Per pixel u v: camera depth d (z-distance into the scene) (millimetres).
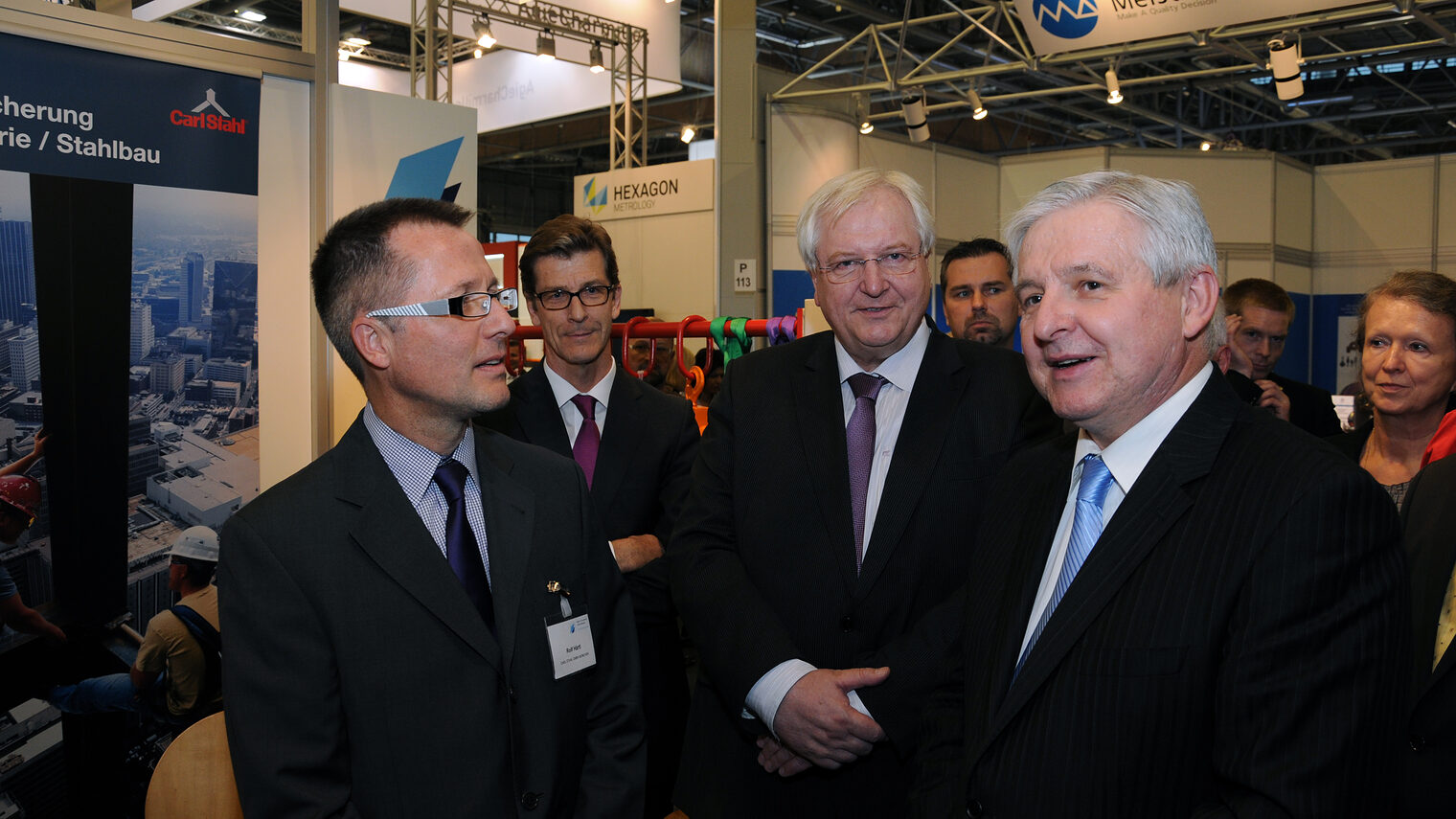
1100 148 10828
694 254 9594
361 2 8109
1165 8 6656
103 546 2244
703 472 1747
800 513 1583
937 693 1353
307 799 1111
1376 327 1873
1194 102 13477
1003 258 2719
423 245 1229
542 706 1256
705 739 1676
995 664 1170
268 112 2555
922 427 1565
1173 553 1013
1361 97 12281
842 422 1633
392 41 11688
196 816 1489
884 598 1506
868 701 1392
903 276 1548
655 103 14305
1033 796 1035
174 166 2352
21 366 2113
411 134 2881
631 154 10117
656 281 9914
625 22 8938
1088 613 1042
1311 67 11117
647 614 2023
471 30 8625
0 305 2082
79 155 2188
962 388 1597
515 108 10648
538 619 1277
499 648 1224
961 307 2752
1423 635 1331
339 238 1255
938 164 10734
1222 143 12922
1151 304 1045
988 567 1286
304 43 2646
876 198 1558
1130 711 991
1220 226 11047
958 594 1456
